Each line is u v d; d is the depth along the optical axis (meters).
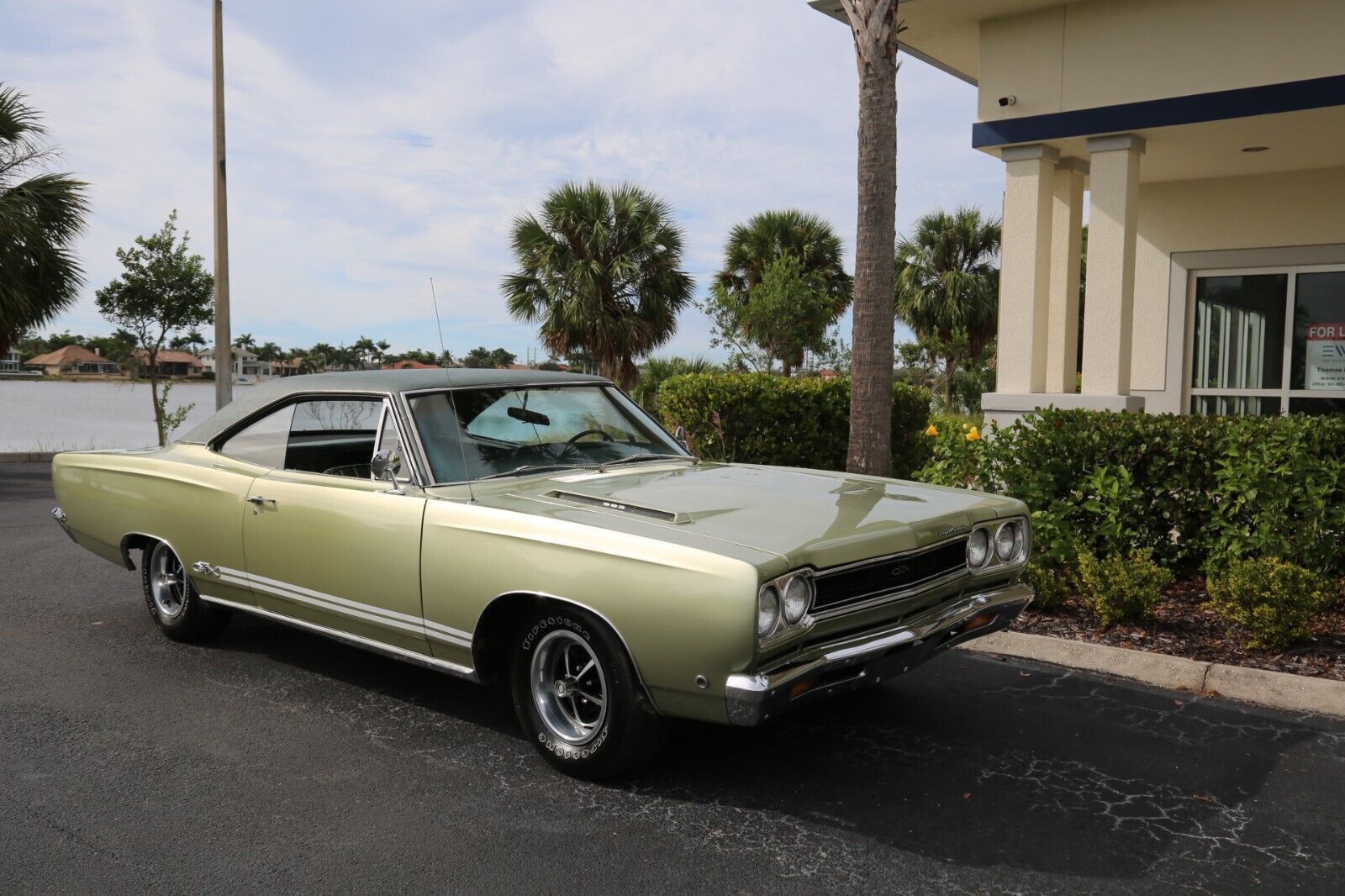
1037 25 9.30
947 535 3.82
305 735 4.21
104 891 2.94
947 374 29.64
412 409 4.26
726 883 2.99
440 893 2.93
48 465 15.95
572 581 3.50
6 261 13.51
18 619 6.03
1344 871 3.03
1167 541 6.28
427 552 3.95
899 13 9.40
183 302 17.97
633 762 3.62
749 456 9.20
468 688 4.82
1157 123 8.73
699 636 3.19
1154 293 11.37
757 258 25.77
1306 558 5.56
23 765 3.88
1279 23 8.18
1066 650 5.12
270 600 4.73
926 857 3.13
